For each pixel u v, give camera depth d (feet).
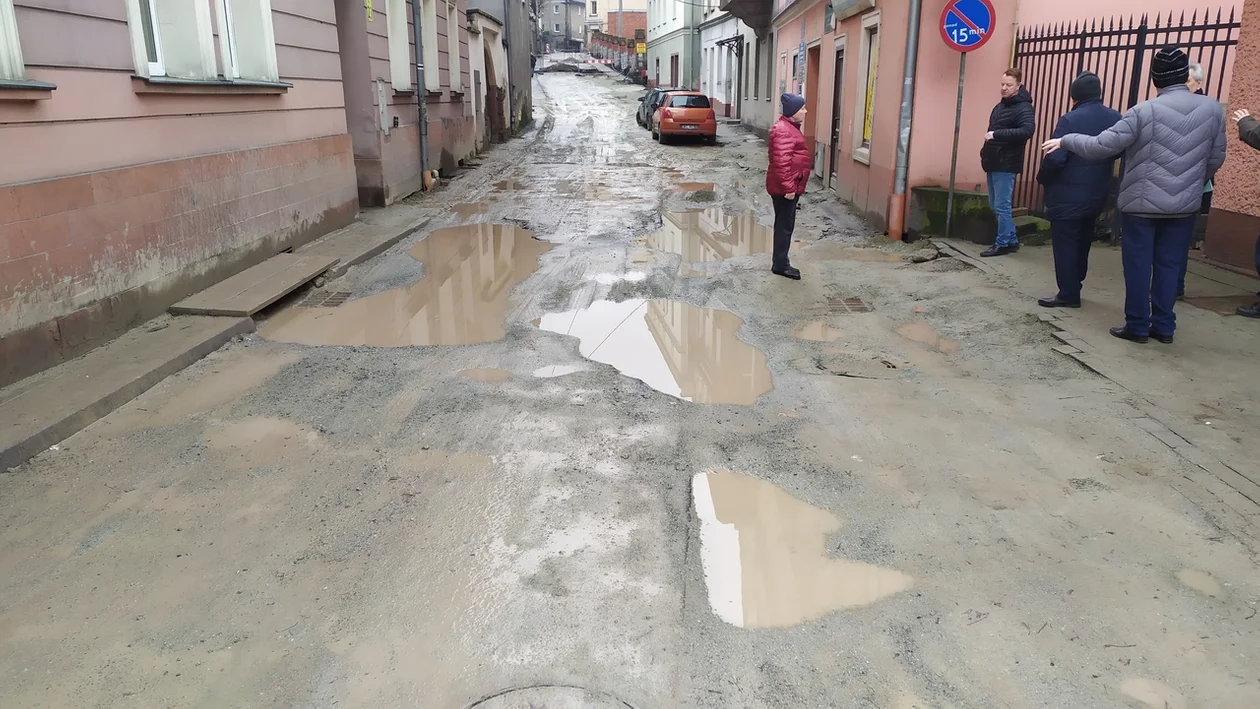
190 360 18.85
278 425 15.57
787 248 26.81
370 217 38.14
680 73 137.08
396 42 45.55
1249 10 23.73
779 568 11.07
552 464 14.02
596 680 9.03
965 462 14.01
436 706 8.66
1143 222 18.39
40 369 17.21
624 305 23.86
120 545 11.59
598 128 95.55
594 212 40.11
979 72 31.30
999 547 11.48
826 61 48.73
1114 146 17.98
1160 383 16.89
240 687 8.92
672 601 10.38
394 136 43.50
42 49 17.28
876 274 27.20
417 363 19.03
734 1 79.87
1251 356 18.21
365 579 10.81
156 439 14.92
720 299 24.53
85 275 18.51
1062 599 10.33
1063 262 21.63
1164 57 17.75
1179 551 11.28
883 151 34.42
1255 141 19.10
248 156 26.35
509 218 38.42
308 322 22.33
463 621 10.00
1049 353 19.07
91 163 18.90
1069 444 14.55
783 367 18.80
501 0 84.79
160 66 23.16
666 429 15.46
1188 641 9.54
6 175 16.42
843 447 14.65
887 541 11.68
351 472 13.71
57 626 9.90
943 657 9.36
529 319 22.47
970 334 20.83
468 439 14.99
